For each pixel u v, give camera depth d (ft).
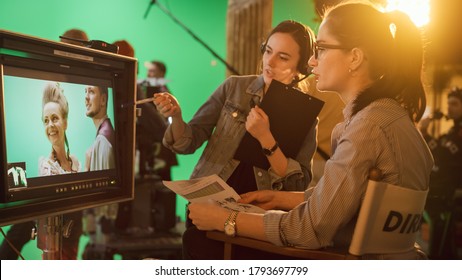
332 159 4.90
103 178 5.63
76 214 10.19
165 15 21.30
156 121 13.30
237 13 19.65
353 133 4.80
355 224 5.08
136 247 13.42
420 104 5.17
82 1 20.74
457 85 17.34
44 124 4.91
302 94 6.70
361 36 4.99
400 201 4.71
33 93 4.78
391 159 4.75
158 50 21.45
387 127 4.77
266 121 6.53
